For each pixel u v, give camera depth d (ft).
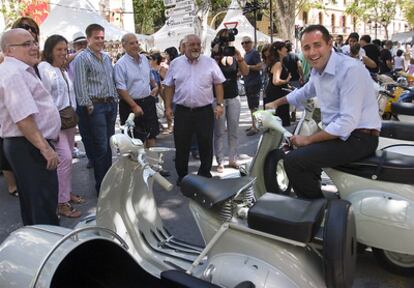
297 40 87.10
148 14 141.69
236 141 22.13
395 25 226.58
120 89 20.59
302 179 11.71
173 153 26.16
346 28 185.98
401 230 10.22
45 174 11.99
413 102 23.56
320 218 8.05
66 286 8.04
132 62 21.21
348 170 11.27
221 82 18.98
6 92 11.06
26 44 11.57
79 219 16.43
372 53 34.47
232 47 21.03
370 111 11.40
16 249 7.79
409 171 10.43
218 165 21.53
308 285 8.05
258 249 8.41
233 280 8.31
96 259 8.28
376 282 11.44
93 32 17.72
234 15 63.77
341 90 11.28
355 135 11.23
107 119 18.61
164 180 8.50
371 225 10.55
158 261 10.43
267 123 12.18
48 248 7.58
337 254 7.51
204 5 56.39
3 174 21.13
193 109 18.29
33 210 12.03
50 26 48.14
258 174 13.41
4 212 17.66
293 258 8.15
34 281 7.08
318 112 15.19
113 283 8.33
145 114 21.88
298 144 11.76
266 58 28.30
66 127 16.35
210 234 9.58
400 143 13.56
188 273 8.39
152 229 11.31
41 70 15.94
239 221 8.99
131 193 10.84
